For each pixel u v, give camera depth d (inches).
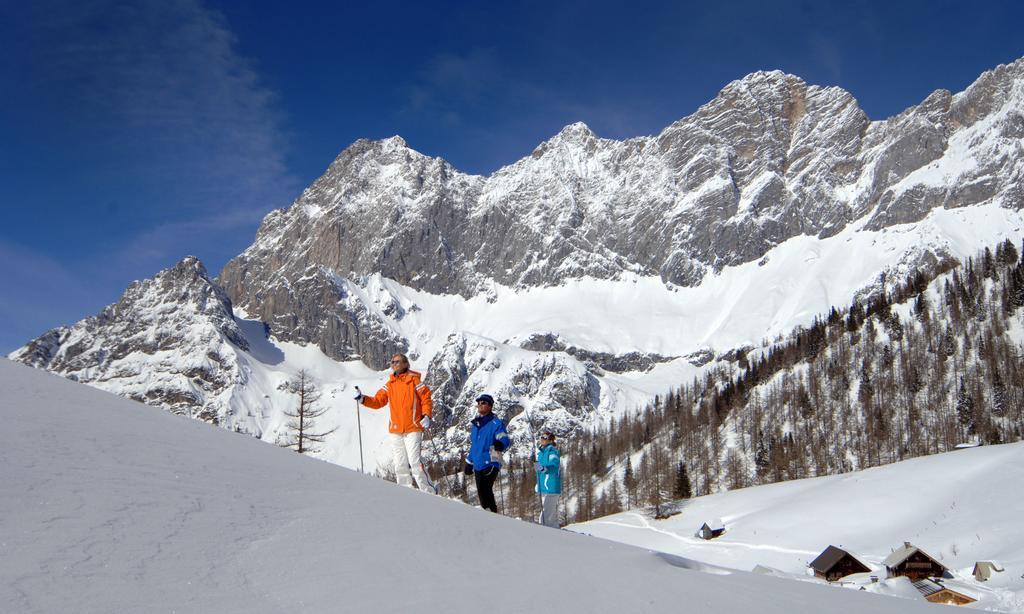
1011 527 2989.7
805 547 3631.9
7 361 577.3
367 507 401.1
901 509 3727.9
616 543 532.4
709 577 419.5
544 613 279.1
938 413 6432.1
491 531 427.8
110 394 576.4
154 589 224.5
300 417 2231.8
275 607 233.9
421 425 707.4
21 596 195.0
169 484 343.6
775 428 7091.5
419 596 270.4
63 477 312.0
